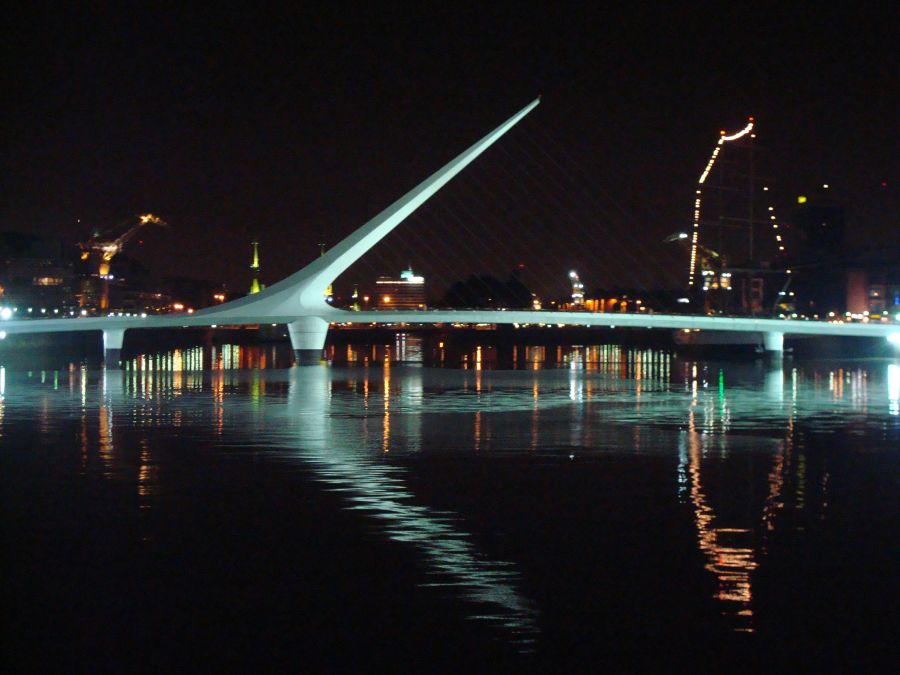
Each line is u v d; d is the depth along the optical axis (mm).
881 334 116000
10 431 42500
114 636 16469
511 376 87250
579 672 15078
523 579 19297
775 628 16734
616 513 25109
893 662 15469
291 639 16344
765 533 22938
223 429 43688
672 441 39688
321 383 76250
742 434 42250
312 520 24172
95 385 72438
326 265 106312
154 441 39125
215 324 107625
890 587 18812
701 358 134250
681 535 22703
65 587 18844
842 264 198625
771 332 114188
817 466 32969
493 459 34406
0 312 106500
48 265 186375
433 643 16125
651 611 17516
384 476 30625
